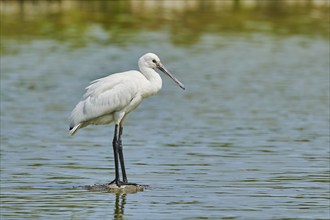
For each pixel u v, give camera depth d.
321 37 37.50
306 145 19.75
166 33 37.47
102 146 19.70
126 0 47.00
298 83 27.98
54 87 26.84
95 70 29.61
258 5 47.12
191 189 15.98
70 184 16.38
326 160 18.30
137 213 14.41
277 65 31.17
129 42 35.25
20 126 21.69
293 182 16.47
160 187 16.17
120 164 16.98
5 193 15.62
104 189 16.00
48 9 43.41
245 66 30.91
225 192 15.76
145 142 20.05
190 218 14.08
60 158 18.47
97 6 44.94
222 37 36.88
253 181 16.55
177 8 45.09
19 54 32.47
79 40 35.66
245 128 21.64
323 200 15.19
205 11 44.31
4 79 27.91
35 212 14.44
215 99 25.42
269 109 24.05
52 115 23.08
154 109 24.06
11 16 41.00
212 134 20.92
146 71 16.66
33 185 16.25
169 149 19.31
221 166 17.75
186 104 24.73
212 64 31.12
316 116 23.19
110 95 16.27
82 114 16.41
